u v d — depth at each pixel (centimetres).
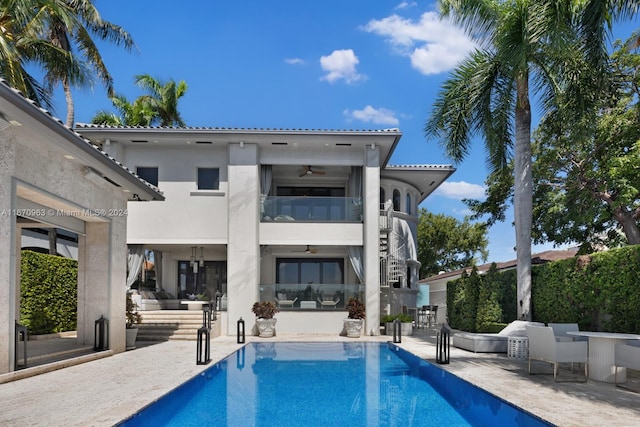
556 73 1457
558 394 755
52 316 1695
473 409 732
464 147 1653
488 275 1761
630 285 1060
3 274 861
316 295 1952
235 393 862
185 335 1720
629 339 834
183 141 1931
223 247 2236
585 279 1204
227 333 1884
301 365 1191
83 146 978
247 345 1590
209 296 2361
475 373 969
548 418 604
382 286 2123
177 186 1977
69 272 1823
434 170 2245
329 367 1159
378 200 1958
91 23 2400
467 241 3938
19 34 1912
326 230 1986
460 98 1622
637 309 1040
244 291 1898
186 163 1992
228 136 1900
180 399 809
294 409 742
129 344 1466
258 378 1012
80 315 1306
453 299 2194
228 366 1168
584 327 1209
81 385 852
